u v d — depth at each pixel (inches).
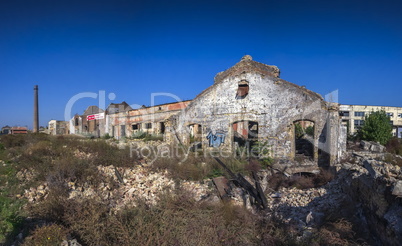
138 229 267.0
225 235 282.0
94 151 555.8
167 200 339.3
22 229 253.8
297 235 290.7
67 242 240.2
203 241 266.1
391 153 655.8
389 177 273.9
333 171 523.8
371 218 283.1
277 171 557.3
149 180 426.9
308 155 650.8
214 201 361.4
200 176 462.9
